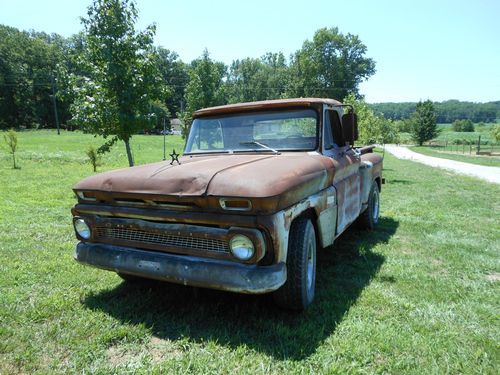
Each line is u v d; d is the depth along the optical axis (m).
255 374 2.36
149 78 8.45
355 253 4.91
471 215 7.43
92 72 8.29
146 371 2.40
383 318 3.09
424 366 2.45
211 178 2.68
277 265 2.62
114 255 3.07
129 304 3.37
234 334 2.83
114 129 8.53
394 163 24.30
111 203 3.09
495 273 4.26
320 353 2.56
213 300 3.43
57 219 6.83
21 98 72.75
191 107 18.19
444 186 12.11
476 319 3.08
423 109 63.38
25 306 3.33
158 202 2.81
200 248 2.74
